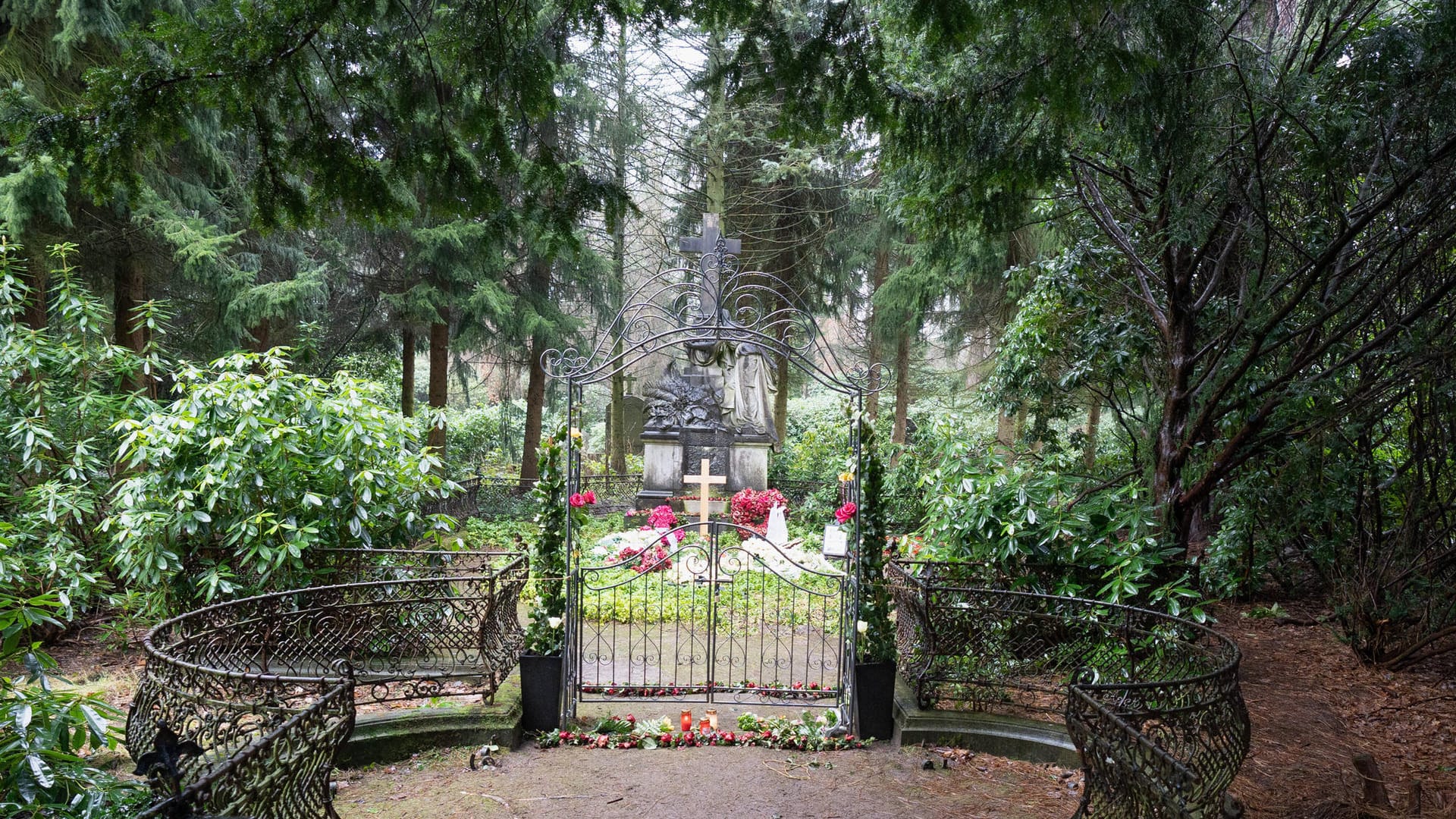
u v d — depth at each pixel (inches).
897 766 191.2
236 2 138.1
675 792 175.0
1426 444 263.7
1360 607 265.9
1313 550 297.6
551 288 663.1
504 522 548.4
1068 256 330.3
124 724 197.0
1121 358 312.2
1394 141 212.4
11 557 224.8
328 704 127.6
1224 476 276.8
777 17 156.4
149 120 140.8
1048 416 386.9
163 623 165.2
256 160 438.6
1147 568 239.6
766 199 671.1
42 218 336.8
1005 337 382.0
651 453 546.0
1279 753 196.2
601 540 435.8
